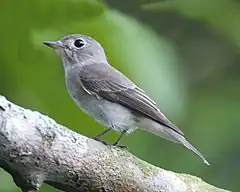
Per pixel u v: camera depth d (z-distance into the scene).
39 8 10.02
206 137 15.52
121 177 8.20
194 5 14.67
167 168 14.54
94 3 10.23
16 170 7.52
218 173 15.40
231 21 14.76
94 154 8.05
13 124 7.36
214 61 17.08
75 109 10.34
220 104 16.08
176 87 11.12
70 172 7.86
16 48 9.98
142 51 10.55
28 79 10.03
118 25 10.45
